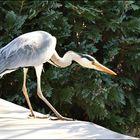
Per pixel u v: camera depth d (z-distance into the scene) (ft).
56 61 9.88
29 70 13.71
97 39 13.80
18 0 13.89
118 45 13.84
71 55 9.94
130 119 13.88
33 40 9.47
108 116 13.50
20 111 10.19
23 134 8.03
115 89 13.28
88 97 13.23
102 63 13.91
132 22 13.87
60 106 13.88
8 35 13.61
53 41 9.49
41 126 8.59
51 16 13.66
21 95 13.62
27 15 13.69
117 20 13.84
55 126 8.58
